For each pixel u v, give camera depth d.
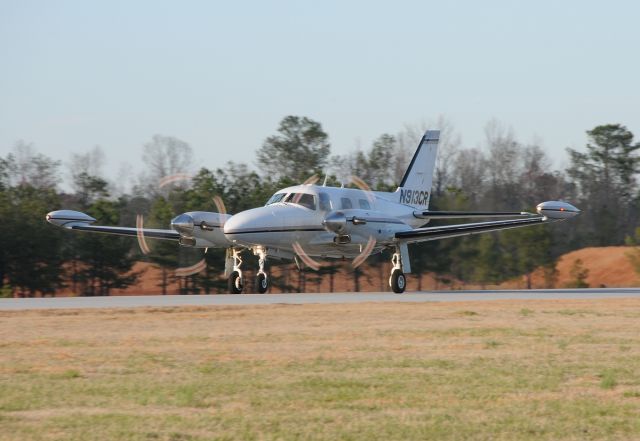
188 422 26.55
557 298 71.81
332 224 70.75
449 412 28.23
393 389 31.61
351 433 25.59
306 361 37.19
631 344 42.78
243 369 35.22
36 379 32.91
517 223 75.25
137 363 36.31
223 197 154.88
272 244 71.31
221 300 67.06
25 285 138.12
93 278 145.50
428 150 89.38
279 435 25.28
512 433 25.80
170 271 146.62
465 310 59.47
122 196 179.62
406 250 78.50
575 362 37.53
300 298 70.56
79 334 44.97
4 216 133.88
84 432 25.28
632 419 27.48
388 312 57.62
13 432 25.27
